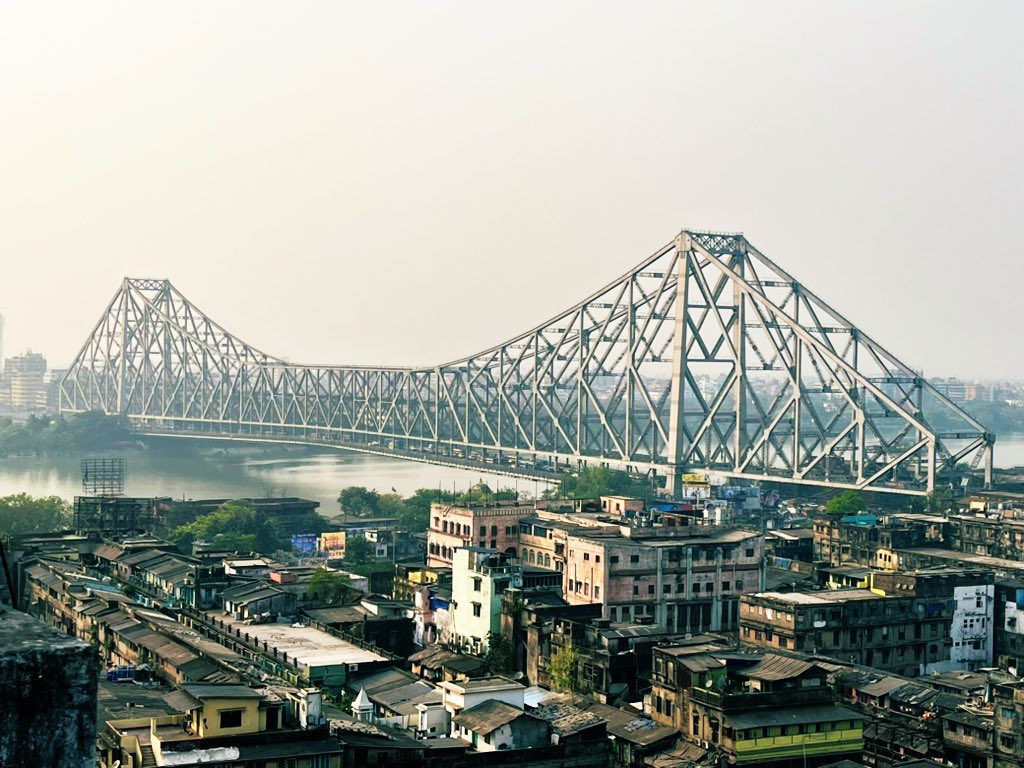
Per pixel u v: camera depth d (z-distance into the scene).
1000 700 122.50
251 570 194.12
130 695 112.88
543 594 166.62
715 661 126.00
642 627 149.62
